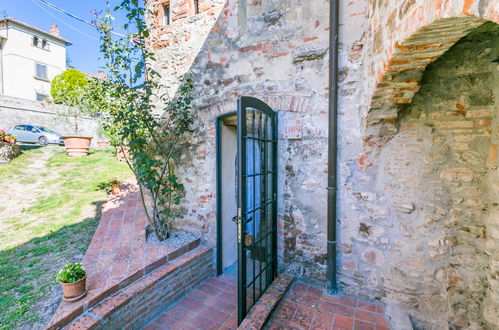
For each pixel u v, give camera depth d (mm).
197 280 2916
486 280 1875
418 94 2107
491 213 1837
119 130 3334
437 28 1184
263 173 2426
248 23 2824
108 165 6828
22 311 1945
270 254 2676
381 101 1973
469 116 1960
